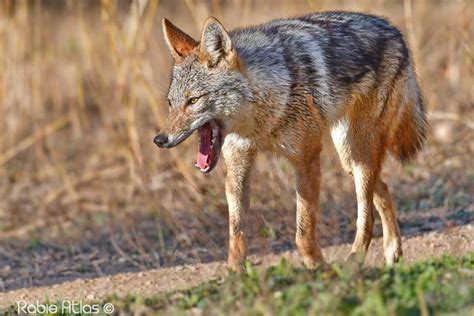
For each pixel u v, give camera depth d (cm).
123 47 2389
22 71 2688
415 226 1753
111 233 1909
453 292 1054
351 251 1477
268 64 1380
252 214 1606
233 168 1400
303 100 1390
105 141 2709
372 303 1002
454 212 1809
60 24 3928
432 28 3256
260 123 1380
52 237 2011
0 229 2095
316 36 1457
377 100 1506
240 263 1374
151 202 2064
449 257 1304
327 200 1817
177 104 1368
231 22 2928
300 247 1380
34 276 1691
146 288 1487
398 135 1565
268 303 1048
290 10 2595
